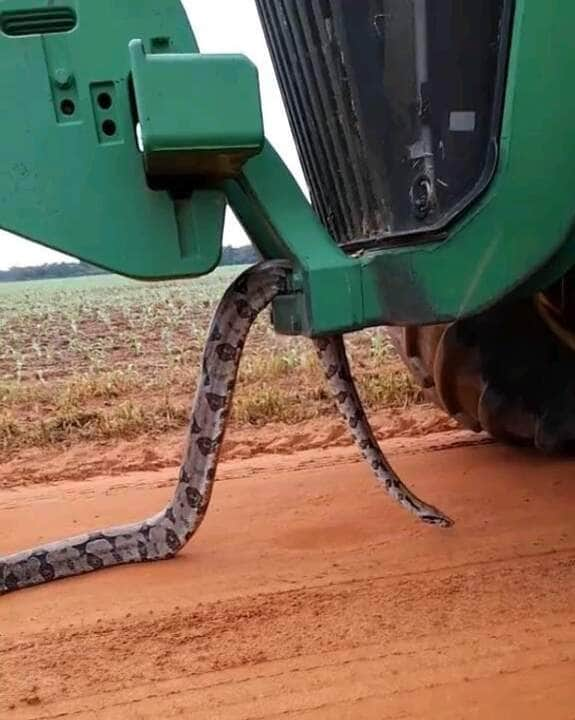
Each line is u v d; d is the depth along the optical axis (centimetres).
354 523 227
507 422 264
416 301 164
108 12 153
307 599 182
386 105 174
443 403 273
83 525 242
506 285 165
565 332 247
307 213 168
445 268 164
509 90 159
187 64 144
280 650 162
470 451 293
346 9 174
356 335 711
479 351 256
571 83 158
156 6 156
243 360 573
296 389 457
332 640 165
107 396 505
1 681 156
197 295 1828
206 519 236
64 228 154
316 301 160
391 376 425
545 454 282
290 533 222
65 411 438
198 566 202
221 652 162
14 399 513
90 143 154
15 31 150
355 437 221
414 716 140
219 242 161
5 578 192
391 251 166
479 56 164
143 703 148
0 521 249
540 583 186
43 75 151
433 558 201
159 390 520
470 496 246
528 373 261
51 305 1748
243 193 173
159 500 263
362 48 174
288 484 266
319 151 195
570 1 157
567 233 163
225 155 149
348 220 193
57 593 191
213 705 146
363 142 179
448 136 168
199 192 159
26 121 151
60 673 158
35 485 297
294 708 144
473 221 163
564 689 145
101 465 321
